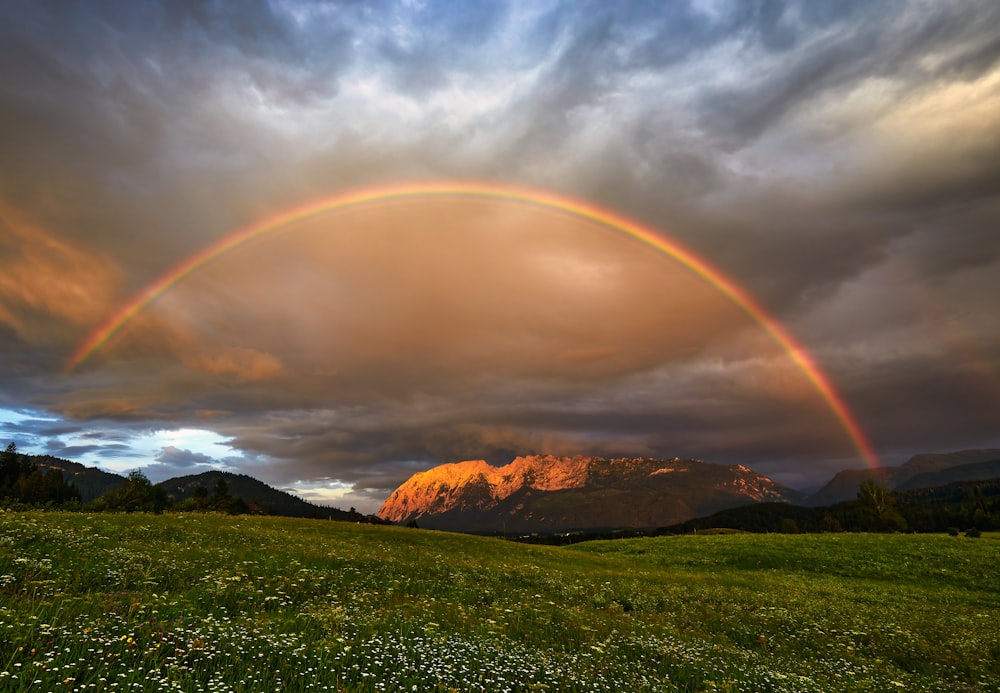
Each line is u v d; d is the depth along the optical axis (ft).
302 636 38.81
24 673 24.39
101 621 34.45
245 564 73.15
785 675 51.67
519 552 184.14
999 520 385.09
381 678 33.24
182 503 255.70
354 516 457.68
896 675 62.18
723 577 157.07
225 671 29.76
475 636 49.44
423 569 96.17
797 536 244.42
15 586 44.50
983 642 84.12
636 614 82.94
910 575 168.55
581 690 38.60
